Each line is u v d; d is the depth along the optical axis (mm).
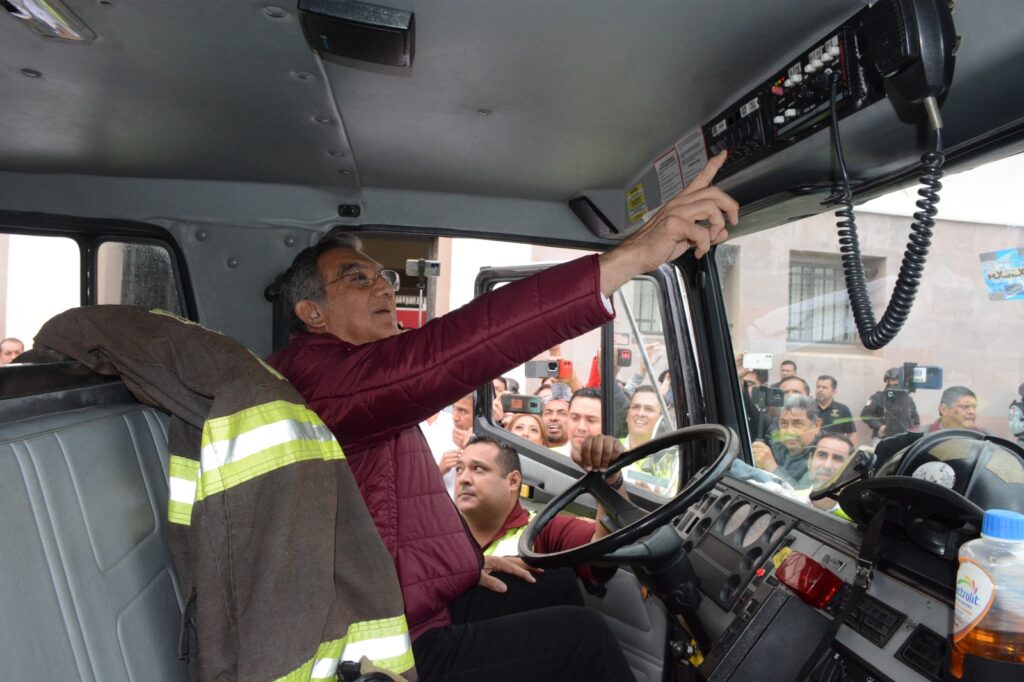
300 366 1712
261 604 1102
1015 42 1150
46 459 998
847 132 1501
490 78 1718
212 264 2697
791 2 1338
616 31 1469
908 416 1776
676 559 1869
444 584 1864
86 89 1827
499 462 2791
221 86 1793
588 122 1986
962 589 1174
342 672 1221
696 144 1991
